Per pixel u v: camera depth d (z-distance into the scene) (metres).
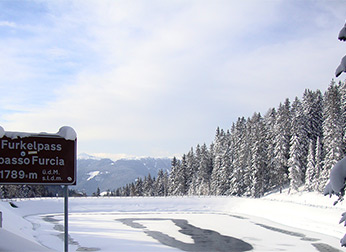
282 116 76.00
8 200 60.78
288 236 34.66
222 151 91.69
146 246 28.38
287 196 67.44
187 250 27.12
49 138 8.05
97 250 26.02
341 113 63.09
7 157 7.72
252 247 28.69
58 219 50.09
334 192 5.80
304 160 70.44
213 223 46.22
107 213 61.91
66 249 7.73
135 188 128.62
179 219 51.59
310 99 76.69
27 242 9.67
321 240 32.22
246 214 59.12
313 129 74.31
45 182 7.91
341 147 58.69
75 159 8.20
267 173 78.38
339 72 5.93
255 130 77.81
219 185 87.25
